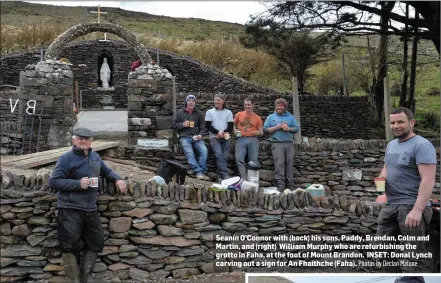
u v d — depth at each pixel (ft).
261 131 36.11
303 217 24.72
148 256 23.21
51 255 22.44
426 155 20.30
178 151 38.29
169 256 23.43
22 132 39.58
